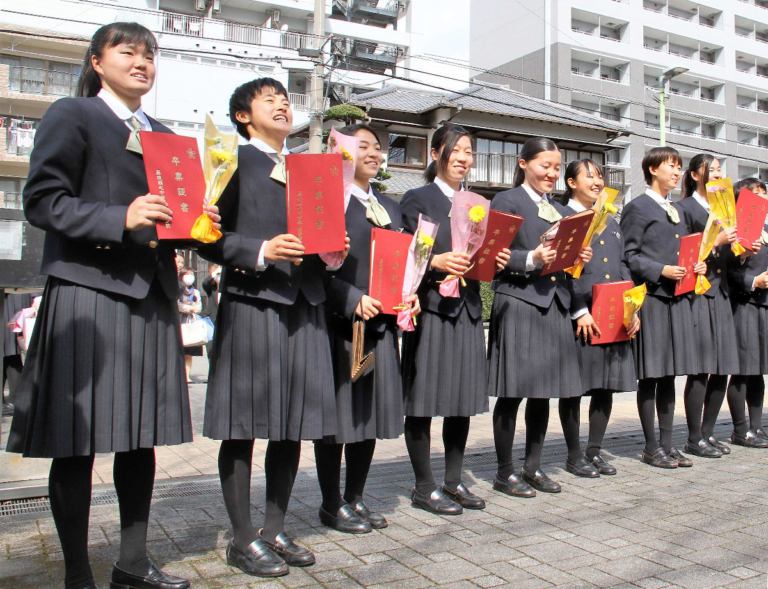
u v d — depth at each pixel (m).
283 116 2.70
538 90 30.05
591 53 30.05
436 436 5.27
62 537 2.14
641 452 4.75
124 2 21.14
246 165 2.64
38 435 2.03
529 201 3.80
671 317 4.35
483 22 33.28
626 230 4.53
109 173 2.18
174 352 2.30
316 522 3.14
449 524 3.11
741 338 4.83
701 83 33.25
